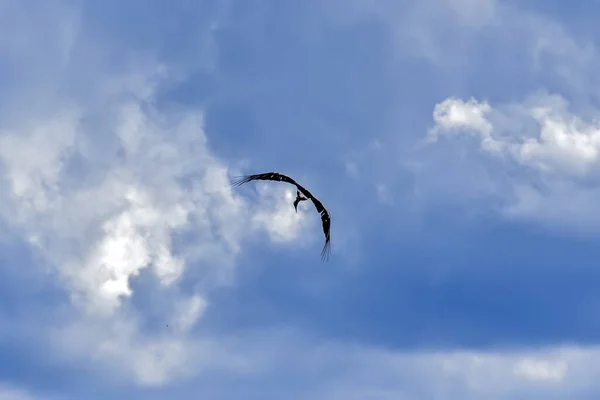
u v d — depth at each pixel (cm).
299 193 10050
